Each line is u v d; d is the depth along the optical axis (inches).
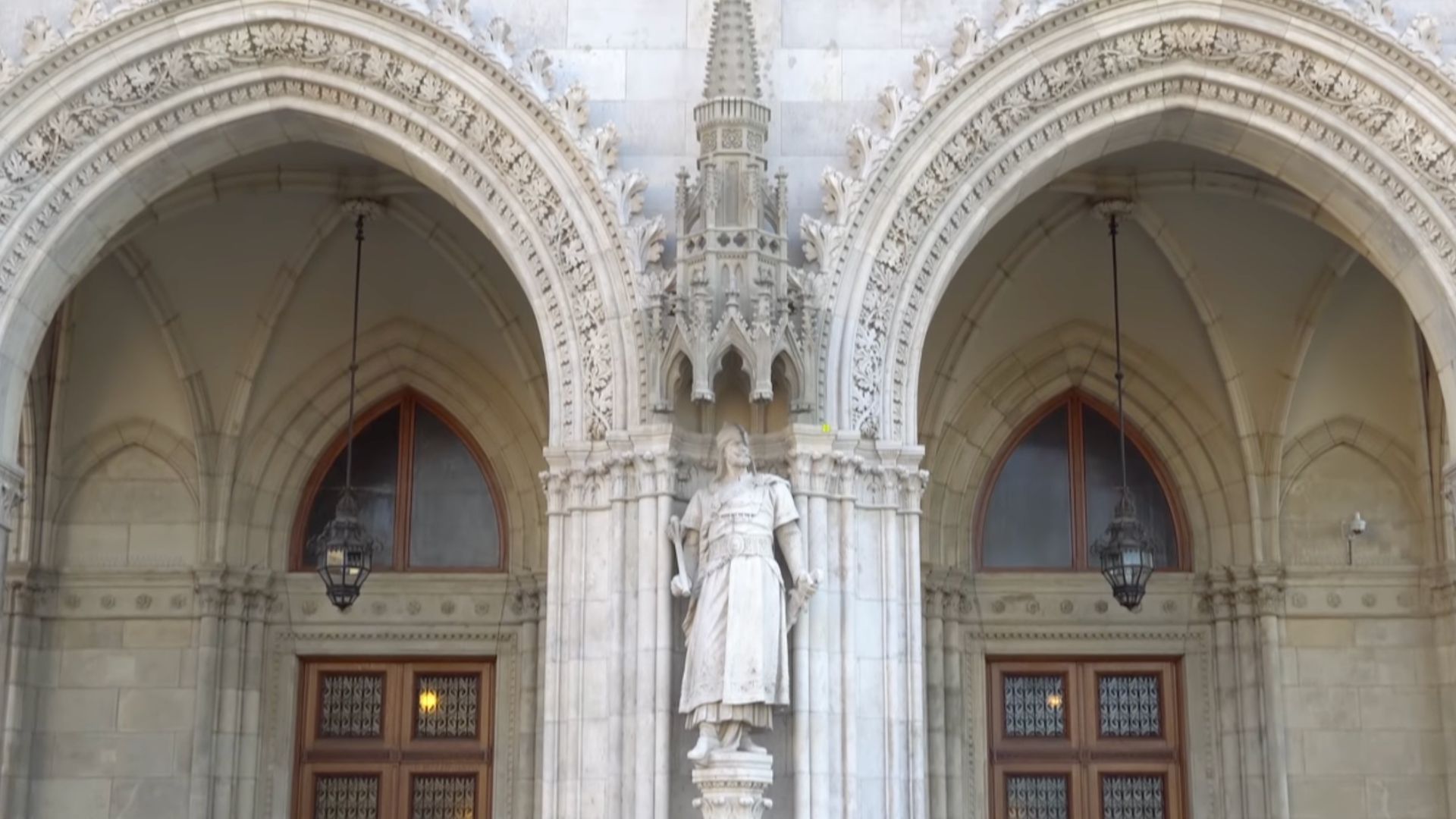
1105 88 665.6
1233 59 663.1
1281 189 761.0
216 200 775.7
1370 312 828.6
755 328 604.1
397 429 876.0
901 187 646.5
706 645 589.6
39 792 819.4
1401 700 826.8
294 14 661.9
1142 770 845.2
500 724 841.5
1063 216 811.4
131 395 853.2
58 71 659.4
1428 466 838.5
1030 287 852.6
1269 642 830.5
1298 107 663.1
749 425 629.9
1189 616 853.8
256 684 840.3
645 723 598.5
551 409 644.7
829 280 631.2
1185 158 775.7
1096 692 856.3
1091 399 874.8
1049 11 652.7
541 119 654.5
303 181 786.2
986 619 856.9
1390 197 658.8
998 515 871.7
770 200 630.5
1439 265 650.2
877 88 661.9
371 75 665.0
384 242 830.5
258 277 832.9
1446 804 814.5
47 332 838.5
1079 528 868.6
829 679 608.7
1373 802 816.9
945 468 860.0
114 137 668.1
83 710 827.4
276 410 861.2
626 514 621.3
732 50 634.2
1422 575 837.8
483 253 823.7
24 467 824.9
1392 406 848.9
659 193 653.9
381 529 866.1
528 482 859.4
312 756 845.2
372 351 868.6
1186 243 821.9
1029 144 664.4
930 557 847.7
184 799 817.5
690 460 626.8
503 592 855.1
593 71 665.6
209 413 847.7
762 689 579.8
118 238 756.0
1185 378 866.8
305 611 853.2
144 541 845.8
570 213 647.8
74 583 839.7
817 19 667.4
